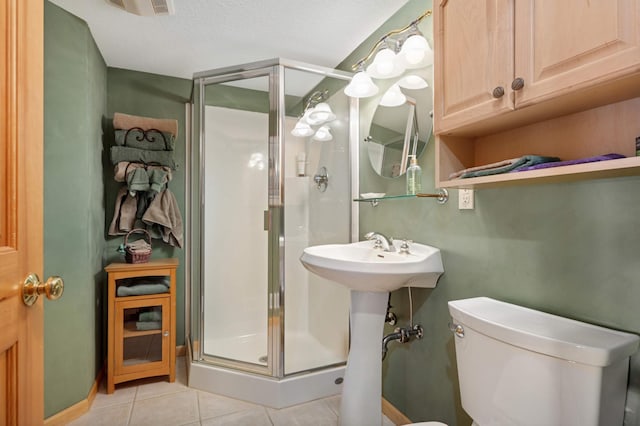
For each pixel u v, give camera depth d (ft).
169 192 8.12
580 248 3.10
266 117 7.00
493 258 3.99
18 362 2.23
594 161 2.52
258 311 7.97
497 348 3.03
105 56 7.55
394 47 5.57
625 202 2.78
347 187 7.26
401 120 5.78
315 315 6.91
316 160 7.03
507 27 2.93
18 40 2.25
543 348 2.65
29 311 2.36
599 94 2.53
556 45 2.53
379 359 4.96
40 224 2.52
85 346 6.15
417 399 5.28
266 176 7.37
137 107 8.32
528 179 3.05
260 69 6.73
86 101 6.22
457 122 3.53
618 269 2.82
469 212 4.35
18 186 2.24
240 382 6.45
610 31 2.19
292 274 6.77
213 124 7.52
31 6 2.40
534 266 3.51
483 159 4.02
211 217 7.77
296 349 6.70
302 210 6.91
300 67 6.73
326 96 7.08
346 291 7.25
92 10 5.82
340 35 6.64
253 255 7.96
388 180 6.14
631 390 2.67
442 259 4.78
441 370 4.79
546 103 2.76
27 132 2.35
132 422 5.76
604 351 2.38
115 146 7.48
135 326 6.99
